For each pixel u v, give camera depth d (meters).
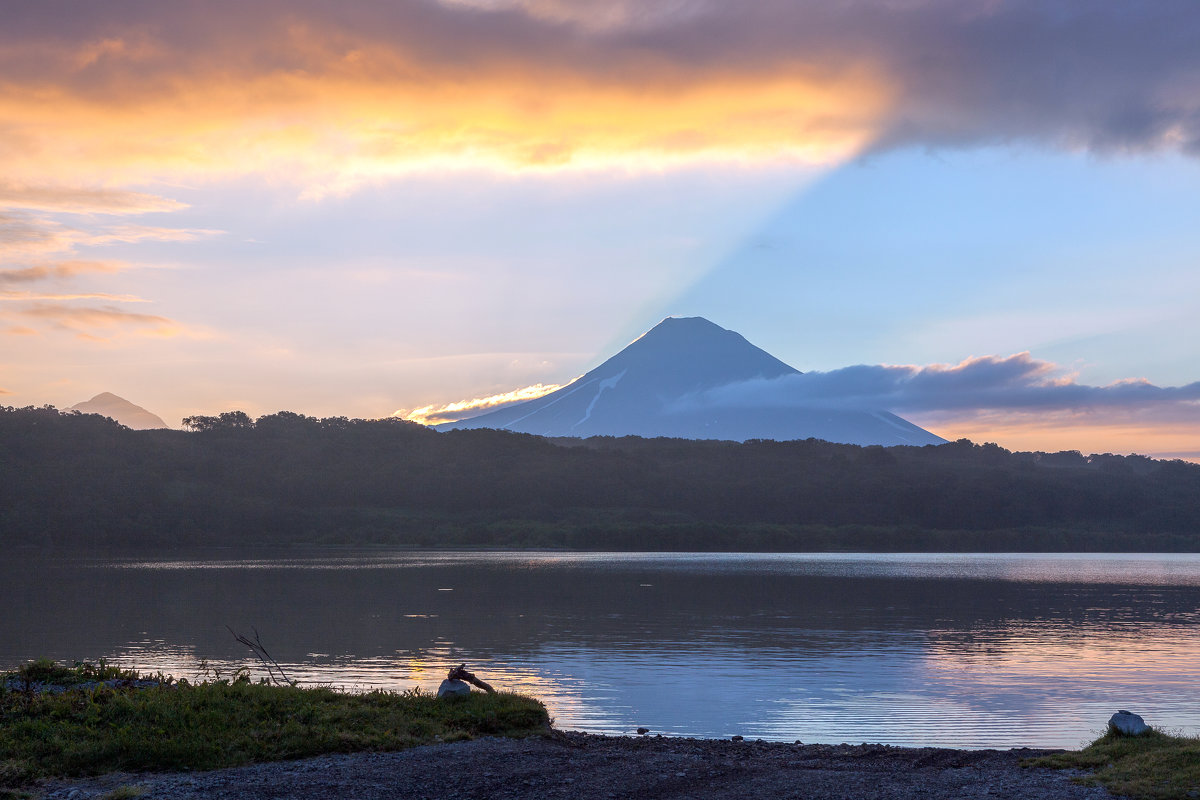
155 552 189.25
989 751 18.84
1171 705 35.16
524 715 20.30
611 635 58.88
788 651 51.00
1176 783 15.04
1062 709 34.22
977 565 168.12
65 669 23.97
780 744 19.91
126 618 68.25
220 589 97.44
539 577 120.00
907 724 31.31
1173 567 163.12
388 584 106.12
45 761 16.23
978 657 48.84
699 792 15.49
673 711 33.22
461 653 49.19
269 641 54.50
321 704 20.14
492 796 15.10
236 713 18.95
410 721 19.47
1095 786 15.38
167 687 21.38
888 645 54.09
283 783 15.50
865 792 15.38
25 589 96.56
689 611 75.56
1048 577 129.62
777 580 117.00
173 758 16.55
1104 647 53.78
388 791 15.16
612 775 16.45
